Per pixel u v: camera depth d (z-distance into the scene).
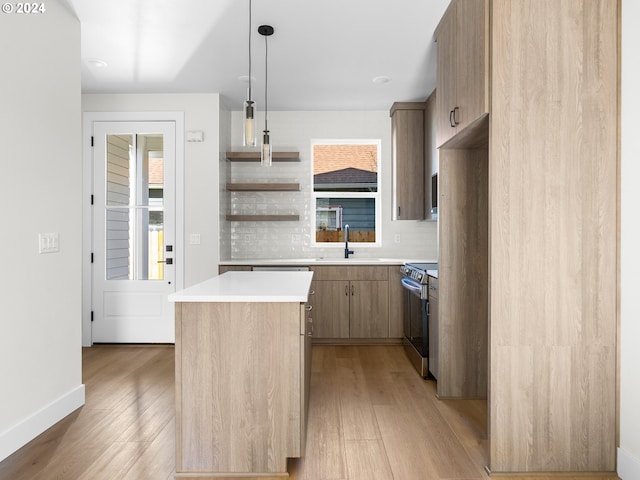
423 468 2.12
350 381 3.39
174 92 4.45
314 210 5.14
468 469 2.12
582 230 2.09
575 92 2.08
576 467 2.10
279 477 2.05
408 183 4.66
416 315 3.74
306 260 4.58
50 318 2.60
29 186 2.42
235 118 5.05
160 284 4.50
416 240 5.09
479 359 3.04
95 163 4.48
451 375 3.03
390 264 4.49
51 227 2.62
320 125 5.04
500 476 2.07
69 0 2.66
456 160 3.04
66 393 2.74
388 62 3.63
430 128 4.39
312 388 3.23
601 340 2.09
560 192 2.09
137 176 4.51
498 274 2.10
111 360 3.92
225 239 4.76
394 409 2.84
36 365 2.47
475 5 2.25
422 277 3.46
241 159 4.80
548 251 2.10
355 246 5.12
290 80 4.06
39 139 2.51
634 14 1.95
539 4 2.08
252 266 4.50
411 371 3.65
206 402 2.07
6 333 2.24
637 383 1.94
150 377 3.45
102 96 4.48
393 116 4.79
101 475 2.04
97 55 3.52
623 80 2.04
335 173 5.19
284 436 2.07
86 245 4.47
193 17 2.89
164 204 4.50
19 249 2.34
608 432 2.09
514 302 2.10
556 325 2.10
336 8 2.77
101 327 4.49
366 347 4.44
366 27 3.03
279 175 5.05
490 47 2.12
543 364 2.10
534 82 2.09
